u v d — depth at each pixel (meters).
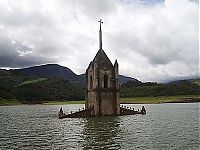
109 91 97.00
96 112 94.88
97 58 96.88
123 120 82.00
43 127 70.62
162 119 86.38
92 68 98.06
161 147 41.88
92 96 97.62
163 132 57.06
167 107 178.62
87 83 102.69
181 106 191.50
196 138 49.28
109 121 79.25
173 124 71.88
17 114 138.12
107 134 54.81
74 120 84.69
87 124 72.62
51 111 165.12
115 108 97.94
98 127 65.88
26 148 43.09
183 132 56.75
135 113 105.75
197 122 76.88
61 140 49.44
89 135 54.03
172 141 46.56
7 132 62.72
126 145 43.47
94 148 41.53
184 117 94.88
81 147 42.56
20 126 75.38
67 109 189.12
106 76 97.31
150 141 46.72
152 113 117.31
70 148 42.09
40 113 143.75
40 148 42.78
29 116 119.69
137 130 60.28
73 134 56.12
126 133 55.94
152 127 65.50
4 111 177.62
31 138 52.88
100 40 100.00
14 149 42.53
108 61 98.06
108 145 43.56
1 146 45.22
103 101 96.06
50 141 48.75
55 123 78.56
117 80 98.06
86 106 102.44
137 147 41.97
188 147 41.72
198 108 160.00
